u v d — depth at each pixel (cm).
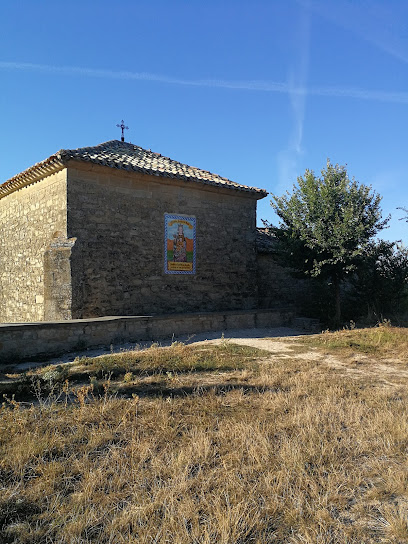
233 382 653
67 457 396
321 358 844
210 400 554
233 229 1498
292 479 350
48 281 1133
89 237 1141
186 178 1307
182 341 1092
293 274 1488
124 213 1216
